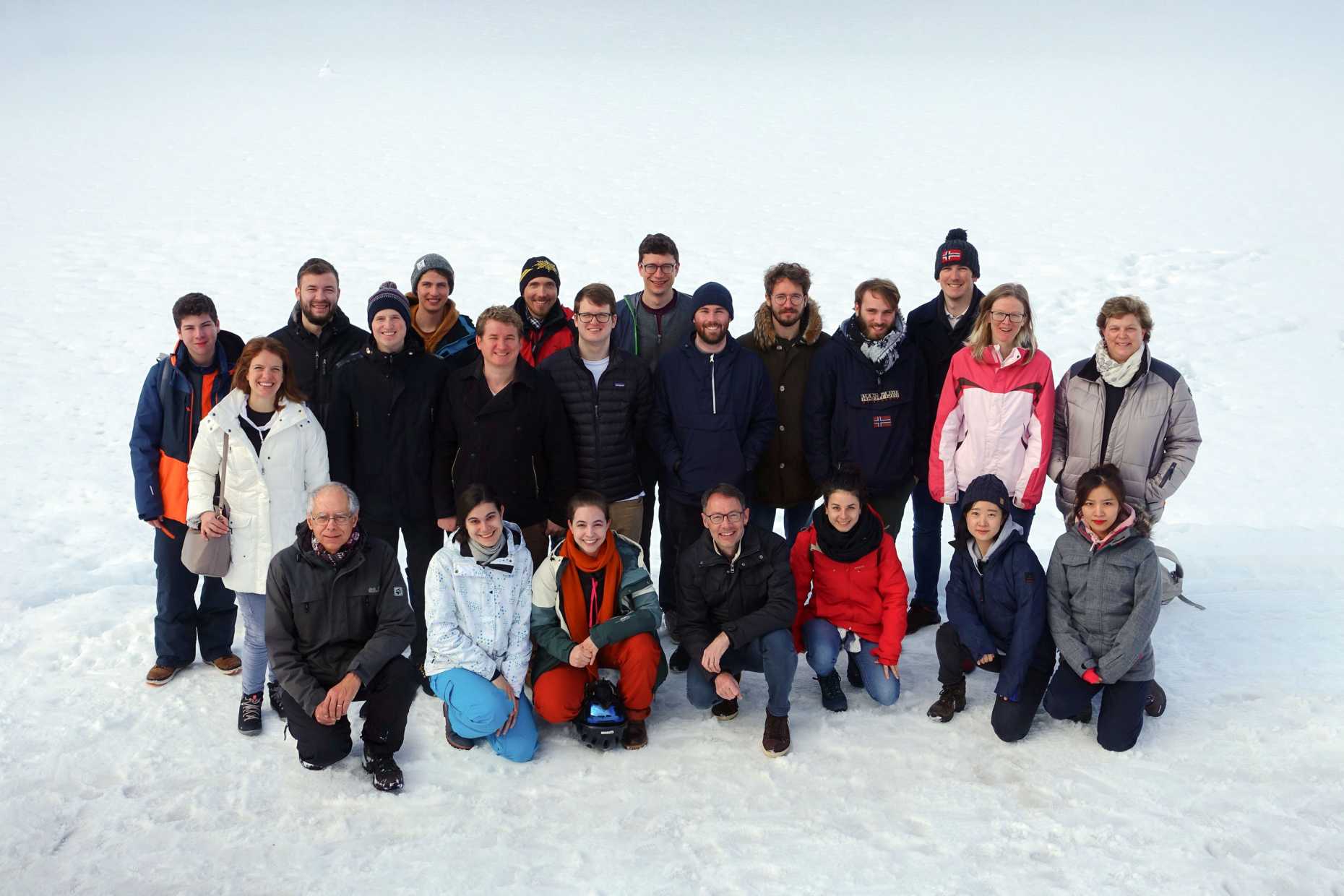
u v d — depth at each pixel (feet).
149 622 15.83
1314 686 13.43
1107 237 55.16
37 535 21.35
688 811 11.25
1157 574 11.95
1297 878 9.89
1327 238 51.98
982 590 12.82
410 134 101.86
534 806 11.37
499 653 12.44
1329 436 27.27
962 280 15.10
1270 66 156.35
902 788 11.60
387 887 10.02
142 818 11.10
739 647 12.76
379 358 13.69
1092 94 127.85
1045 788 11.50
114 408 31.17
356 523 11.87
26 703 13.51
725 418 14.49
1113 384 13.87
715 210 66.80
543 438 13.98
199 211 67.05
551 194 72.13
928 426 15.46
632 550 13.15
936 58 207.72
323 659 12.04
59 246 56.65
